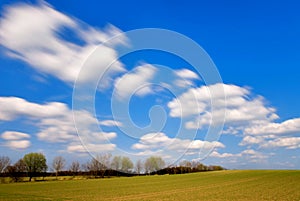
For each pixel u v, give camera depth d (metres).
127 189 38.44
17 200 27.44
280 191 32.62
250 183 44.28
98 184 46.94
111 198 29.16
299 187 36.25
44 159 66.19
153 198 29.05
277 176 55.06
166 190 36.88
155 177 56.94
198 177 56.66
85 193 34.06
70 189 39.34
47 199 28.14
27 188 42.19
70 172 65.44
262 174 61.31
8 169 63.56
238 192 33.00
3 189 40.84
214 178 54.72
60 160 66.62
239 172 68.25
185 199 27.98
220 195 30.62
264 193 31.23
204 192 33.97
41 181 59.25
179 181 49.69
